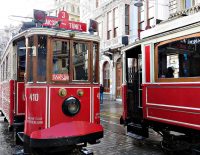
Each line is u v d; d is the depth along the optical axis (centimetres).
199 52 630
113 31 2425
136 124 885
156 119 754
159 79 754
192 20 660
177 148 689
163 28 757
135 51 909
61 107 597
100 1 2691
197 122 623
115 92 2342
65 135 577
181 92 669
